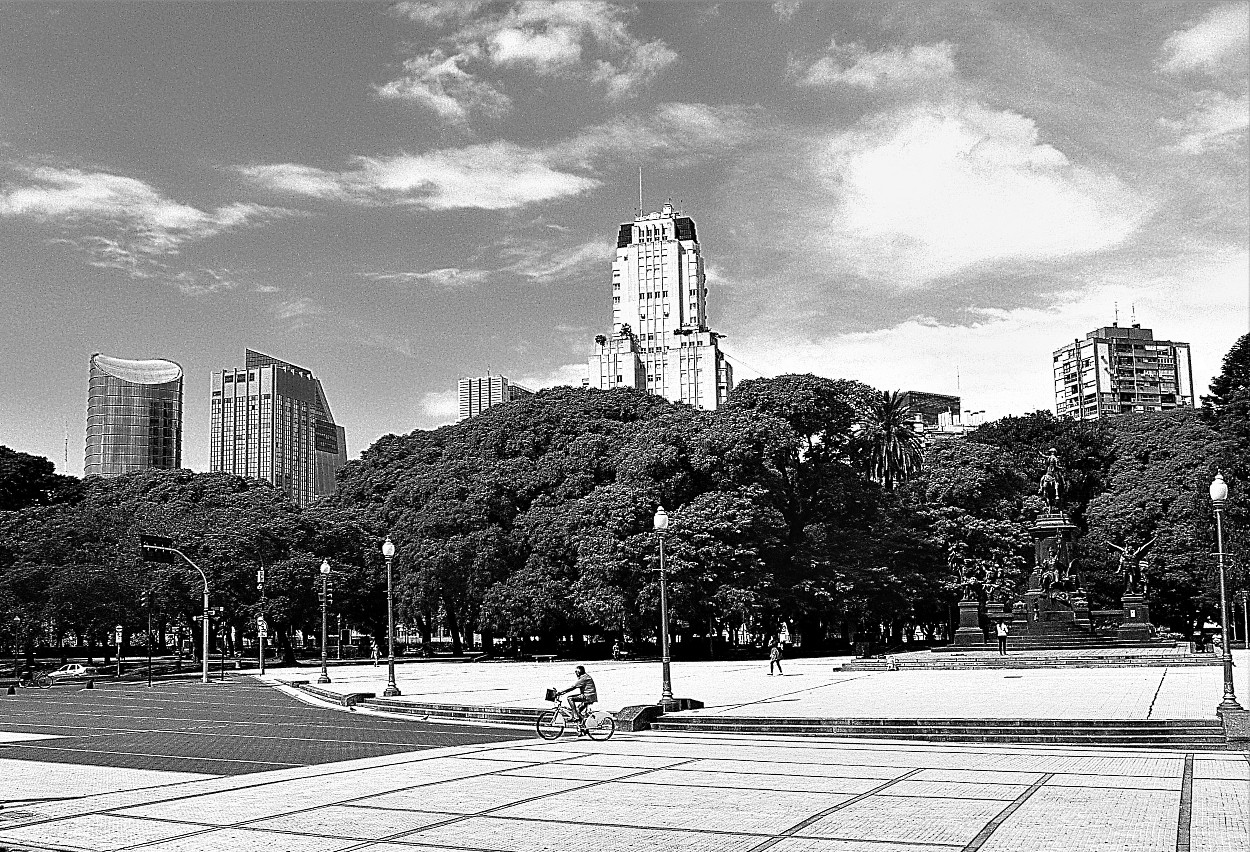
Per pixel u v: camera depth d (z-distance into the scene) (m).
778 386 80.19
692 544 69.31
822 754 23.95
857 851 13.66
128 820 16.59
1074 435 93.81
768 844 14.17
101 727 34.00
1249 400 70.81
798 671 55.78
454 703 38.25
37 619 73.31
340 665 80.12
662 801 17.62
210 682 62.31
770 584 70.94
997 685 40.81
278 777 21.28
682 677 51.53
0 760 25.11
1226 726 24.14
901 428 85.25
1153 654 52.75
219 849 14.36
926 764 21.86
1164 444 93.31
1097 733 25.56
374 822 16.14
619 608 69.31
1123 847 13.58
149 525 87.56
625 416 92.75
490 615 75.62
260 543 81.56
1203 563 71.12
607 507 73.19
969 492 82.81
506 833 15.20
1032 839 14.13
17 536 79.12
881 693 38.31
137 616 77.69
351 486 100.94
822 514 80.75
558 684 48.78
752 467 75.00
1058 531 63.44
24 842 15.06
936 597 79.69
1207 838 13.99
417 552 79.94
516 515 81.56
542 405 91.44
